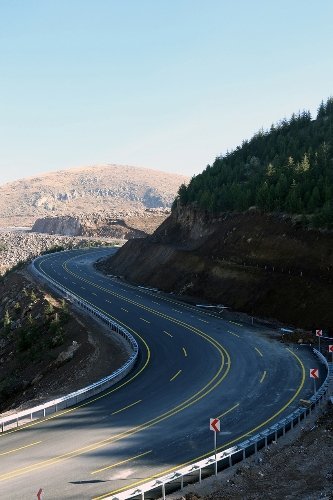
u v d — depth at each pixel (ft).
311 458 72.38
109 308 193.06
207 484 65.67
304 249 176.55
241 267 193.36
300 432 81.30
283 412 89.56
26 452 75.87
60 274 288.30
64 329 168.14
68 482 65.98
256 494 63.16
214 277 203.10
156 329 158.92
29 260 359.46
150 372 116.67
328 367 111.86
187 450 75.10
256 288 177.58
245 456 73.20
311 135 320.29
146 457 73.10
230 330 155.63
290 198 199.21
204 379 110.01
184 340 144.87
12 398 138.62
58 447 77.36
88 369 124.16
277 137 339.57
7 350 183.21
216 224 250.37
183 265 230.27
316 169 223.92
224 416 88.53
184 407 93.50
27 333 177.06
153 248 276.21
